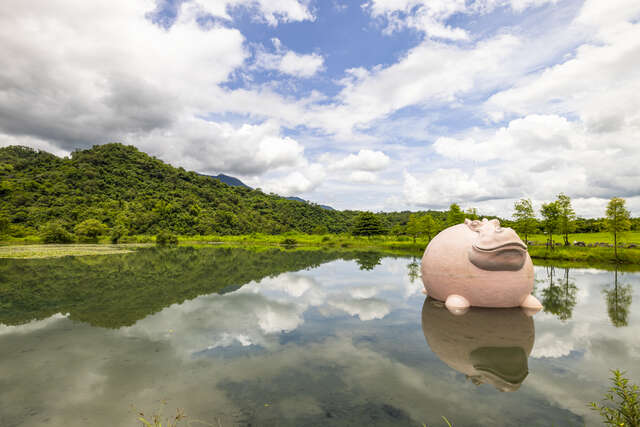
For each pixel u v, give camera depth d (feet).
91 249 125.08
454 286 29.86
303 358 19.01
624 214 74.95
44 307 31.81
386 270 59.16
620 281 46.73
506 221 131.75
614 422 10.78
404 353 19.63
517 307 29.60
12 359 19.19
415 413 13.11
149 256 92.94
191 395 14.82
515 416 12.84
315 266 66.13
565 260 76.89
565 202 98.22
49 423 12.77
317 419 12.71
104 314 29.32
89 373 17.26
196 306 32.19
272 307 31.73
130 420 12.89
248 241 229.25
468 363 18.07
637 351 19.69
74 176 334.85
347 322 26.37
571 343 21.07
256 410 13.46
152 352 20.20
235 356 19.44
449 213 122.52
